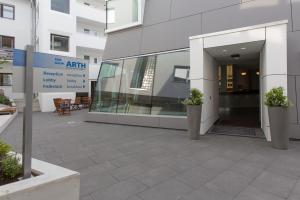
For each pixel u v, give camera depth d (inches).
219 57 370.0
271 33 253.0
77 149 243.3
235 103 624.1
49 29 746.2
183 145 250.5
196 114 274.2
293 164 181.9
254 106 628.4
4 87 770.2
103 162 197.6
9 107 578.6
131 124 398.9
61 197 101.1
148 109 389.1
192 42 310.5
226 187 143.9
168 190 141.1
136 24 414.6
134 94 414.0
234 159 198.2
